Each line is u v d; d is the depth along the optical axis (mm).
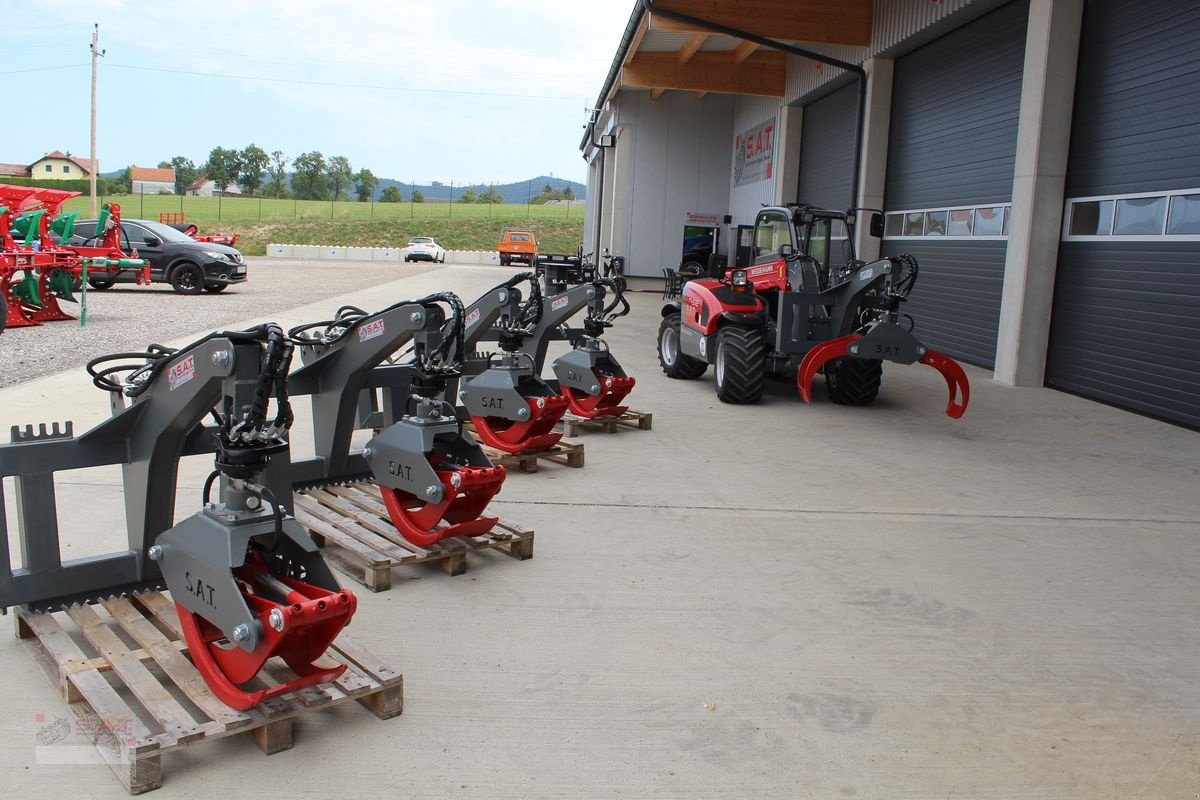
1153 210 9016
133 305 16094
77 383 8312
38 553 3404
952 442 7695
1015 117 11414
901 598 4285
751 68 20312
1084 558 4926
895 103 15055
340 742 2908
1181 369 8633
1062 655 3754
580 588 4238
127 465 3574
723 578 4438
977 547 5043
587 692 3281
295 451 6418
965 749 3021
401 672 3324
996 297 11836
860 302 8352
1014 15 11430
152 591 3660
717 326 9289
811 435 7816
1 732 2873
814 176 19359
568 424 7410
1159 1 8906
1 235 12219
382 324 4586
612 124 26812
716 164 25984
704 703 3240
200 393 3135
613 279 7434
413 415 4645
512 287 6117
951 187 13086
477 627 3779
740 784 2768
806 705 3260
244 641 2693
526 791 2682
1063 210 10391
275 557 3082
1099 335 9812
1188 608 4293
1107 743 3098
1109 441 7879
